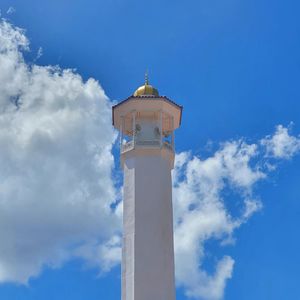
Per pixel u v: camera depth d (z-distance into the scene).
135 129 48.50
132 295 42.66
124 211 46.22
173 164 49.53
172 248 45.06
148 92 50.25
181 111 50.09
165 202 46.38
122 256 44.62
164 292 42.91
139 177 46.97
